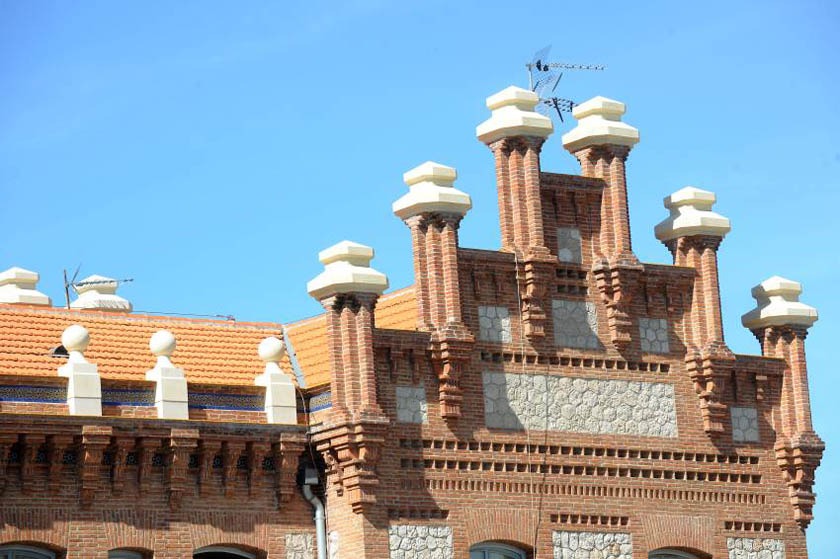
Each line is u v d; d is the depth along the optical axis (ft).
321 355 179.11
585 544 175.52
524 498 173.27
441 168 173.37
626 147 184.65
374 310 174.19
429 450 169.37
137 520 159.74
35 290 194.90
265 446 165.99
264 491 166.50
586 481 176.96
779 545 185.98
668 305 184.75
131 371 170.40
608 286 180.86
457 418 170.60
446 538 168.45
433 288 171.53
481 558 171.83
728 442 184.96
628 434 179.63
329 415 166.71
